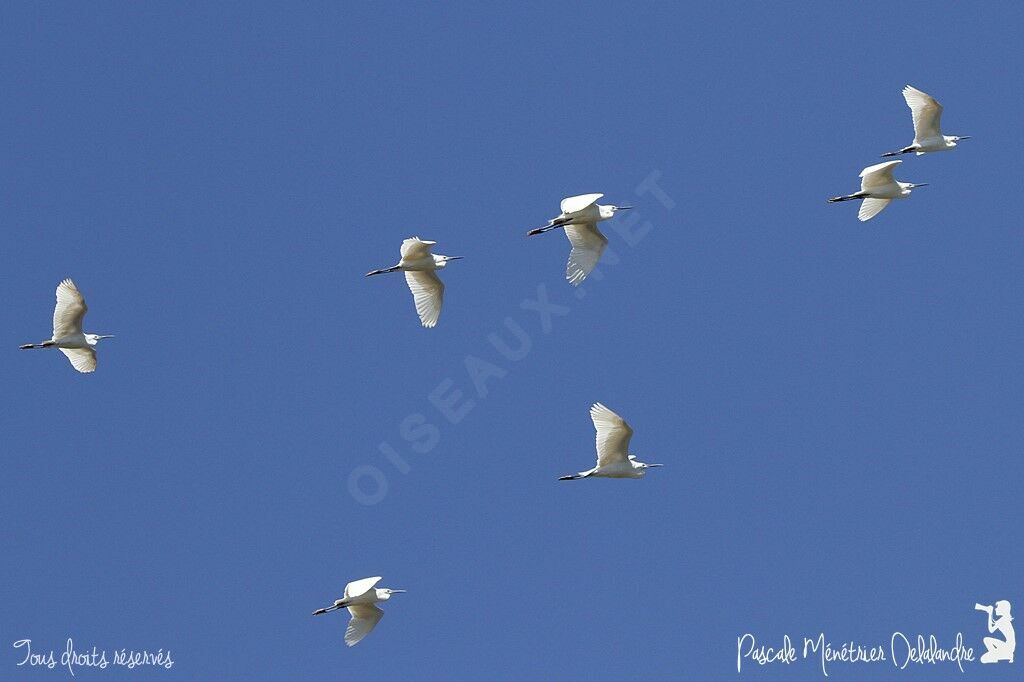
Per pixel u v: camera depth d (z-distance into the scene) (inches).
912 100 1739.7
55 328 1713.8
